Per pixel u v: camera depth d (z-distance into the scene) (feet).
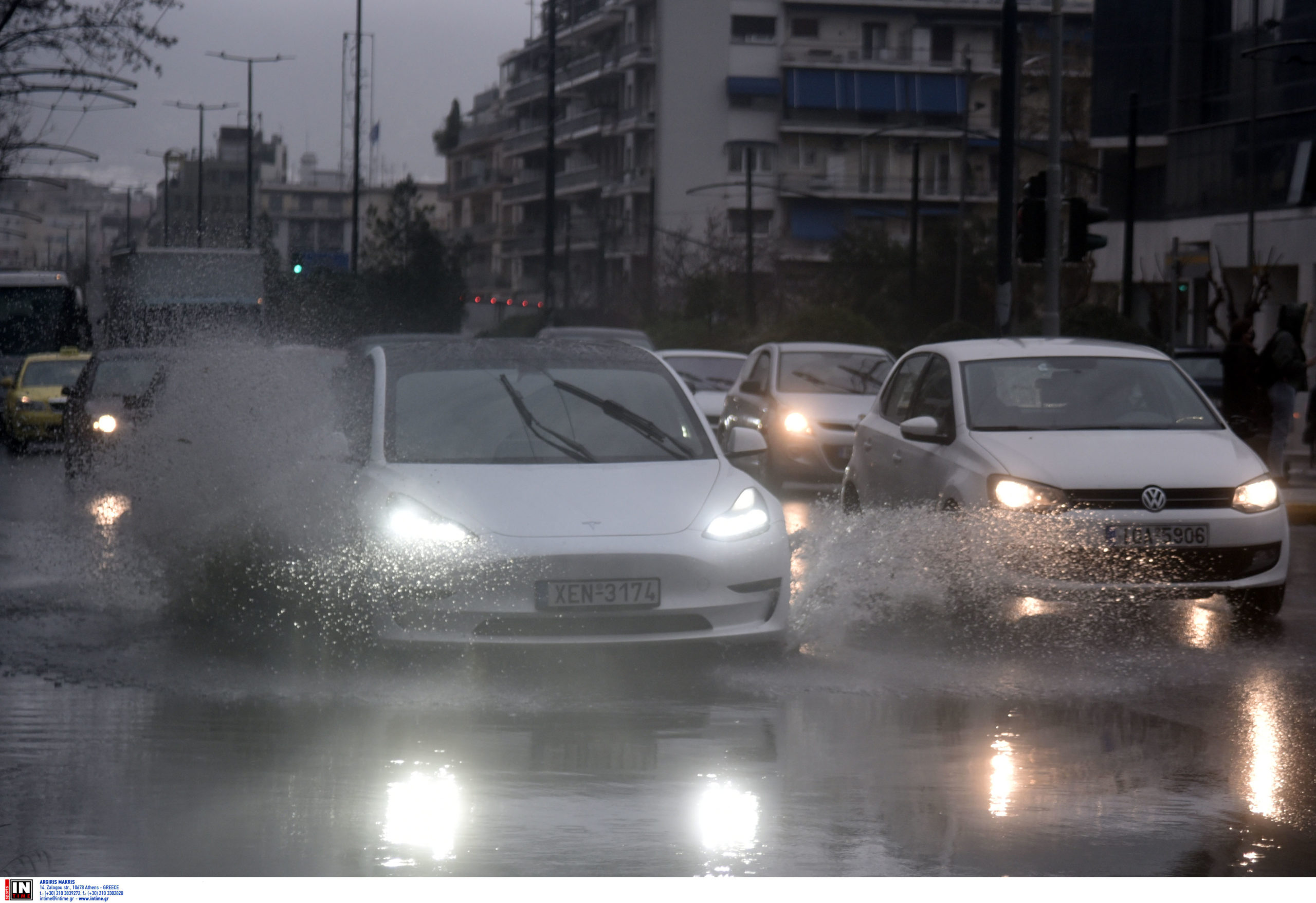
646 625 34.78
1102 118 270.05
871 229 321.52
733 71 423.23
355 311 183.83
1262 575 43.86
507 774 26.40
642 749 28.25
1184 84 255.29
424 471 37.06
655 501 36.11
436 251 302.45
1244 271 231.71
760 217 423.23
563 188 490.08
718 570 35.06
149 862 21.77
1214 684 34.81
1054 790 25.64
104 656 36.94
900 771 26.78
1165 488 43.73
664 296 381.60
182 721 30.37
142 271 156.46
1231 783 26.18
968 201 426.10
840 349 96.53
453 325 300.81
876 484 53.93
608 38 463.42
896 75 423.23
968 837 23.03
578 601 34.30
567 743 28.71
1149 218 272.51
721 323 244.83
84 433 79.41
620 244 439.22
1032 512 43.34
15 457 122.01
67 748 28.17
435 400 40.11
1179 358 155.74
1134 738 29.37
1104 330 117.50
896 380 56.29
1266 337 227.20
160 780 25.98
